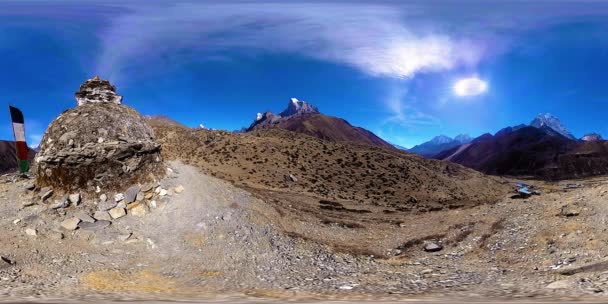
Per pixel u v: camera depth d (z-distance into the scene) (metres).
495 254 23.44
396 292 15.71
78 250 21.09
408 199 80.06
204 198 26.92
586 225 22.94
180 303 13.77
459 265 22.02
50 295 14.74
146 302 13.91
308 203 51.62
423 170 107.12
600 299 12.67
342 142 123.44
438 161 142.00
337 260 22.75
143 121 30.23
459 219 31.42
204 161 84.00
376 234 30.72
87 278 17.55
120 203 25.48
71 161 26.17
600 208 24.41
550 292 14.15
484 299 13.60
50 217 23.66
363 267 21.69
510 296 13.90
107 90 30.50
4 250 19.64
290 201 47.25
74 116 28.22
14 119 30.81
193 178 28.70
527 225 25.78
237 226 24.89
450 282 17.45
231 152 89.81
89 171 26.28
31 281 16.75
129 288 16.44
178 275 18.94
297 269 20.69
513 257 22.20
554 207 27.23
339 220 33.28
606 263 17.73
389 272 20.42
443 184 101.31
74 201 25.16
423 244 27.28
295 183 77.69
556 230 23.48
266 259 21.81
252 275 19.36
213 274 19.27
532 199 31.42
